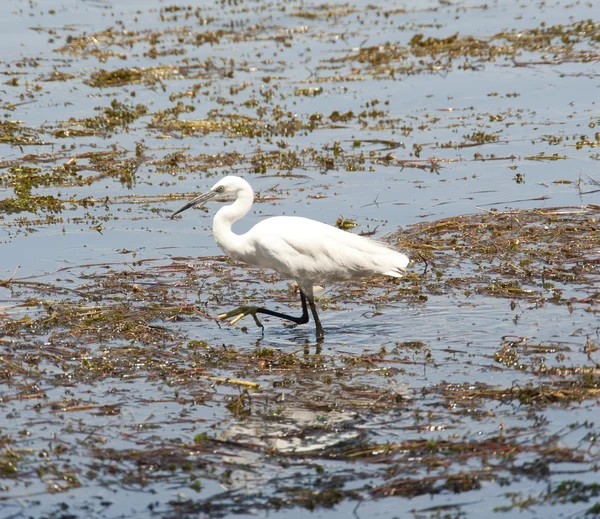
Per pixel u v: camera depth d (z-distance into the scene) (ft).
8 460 30.53
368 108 85.71
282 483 29.12
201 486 29.07
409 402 34.47
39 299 46.88
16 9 127.34
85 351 39.86
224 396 35.53
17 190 65.05
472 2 130.11
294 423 33.14
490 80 93.50
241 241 42.75
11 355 39.34
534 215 58.39
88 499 28.55
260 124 80.59
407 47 106.22
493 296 46.21
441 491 28.53
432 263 51.52
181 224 59.67
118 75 95.91
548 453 30.17
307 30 115.85
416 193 64.23
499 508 27.53
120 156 73.41
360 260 42.37
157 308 45.55
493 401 34.27
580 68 95.91
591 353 38.42
